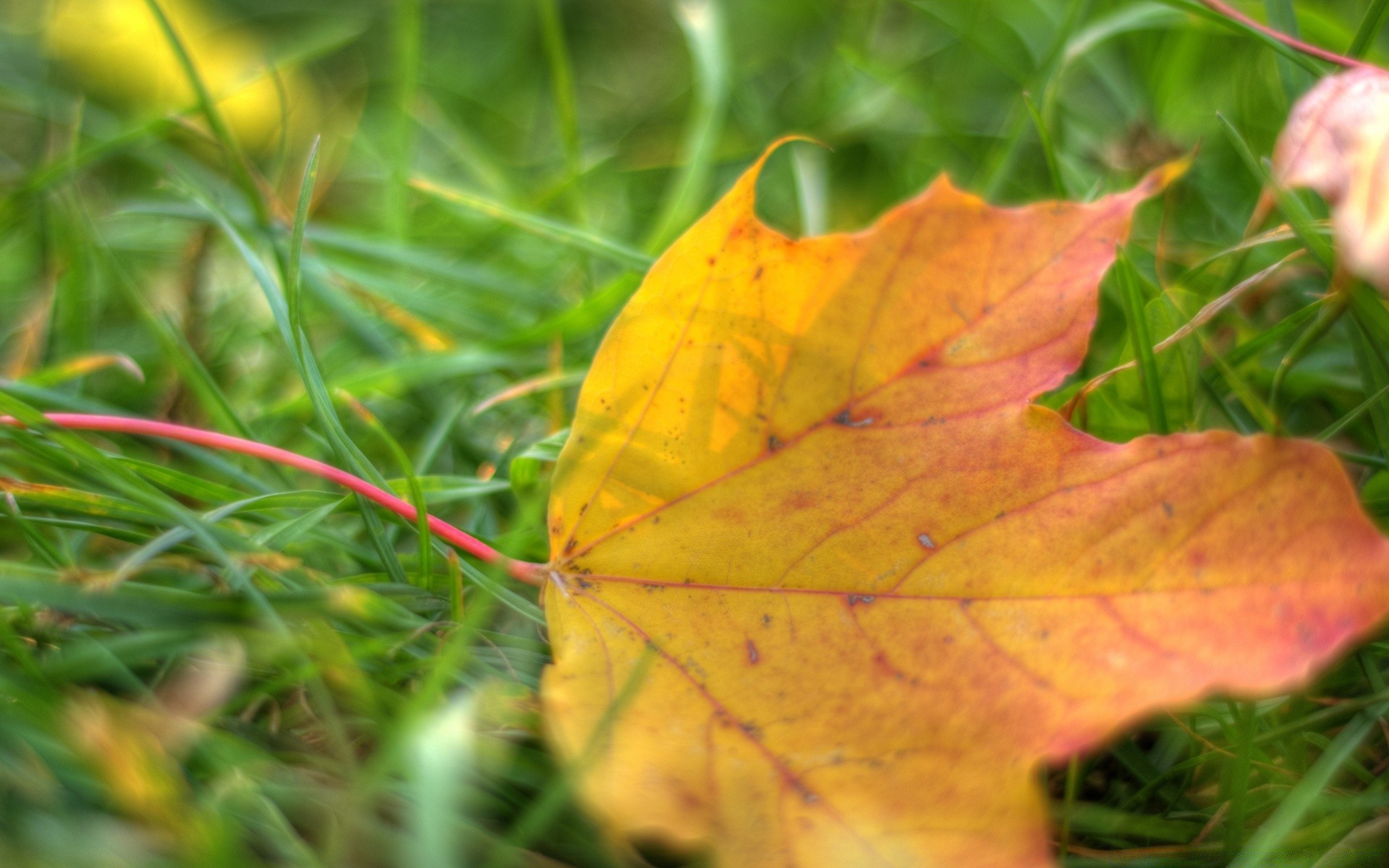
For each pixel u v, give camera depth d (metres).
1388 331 0.24
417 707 0.21
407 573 0.25
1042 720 0.21
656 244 0.33
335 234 0.32
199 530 0.22
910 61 0.47
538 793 0.22
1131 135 0.33
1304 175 0.23
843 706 0.21
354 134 0.46
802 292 0.23
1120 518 0.21
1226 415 0.25
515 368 0.31
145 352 0.32
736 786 0.21
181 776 0.21
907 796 0.21
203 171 0.36
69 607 0.21
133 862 0.20
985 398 0.22
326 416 0.25
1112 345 0.30
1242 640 0.21
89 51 0.41
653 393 0.23
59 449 0.24
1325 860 0.22
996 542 0.22
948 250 0.23
